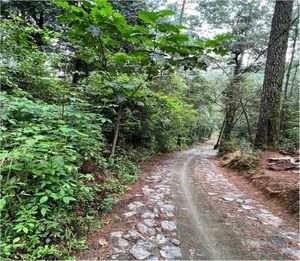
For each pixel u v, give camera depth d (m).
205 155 14.99
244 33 15.79
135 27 3.77
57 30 7.68
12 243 2.38
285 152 7.60
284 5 7.68
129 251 2.80
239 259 2.77
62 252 2.53
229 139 15.56
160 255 2.75
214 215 4.05
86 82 5.91
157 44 3.88
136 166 7.24
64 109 4.00
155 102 8.05
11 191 2.70
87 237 3.02
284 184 5.06
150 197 4.81
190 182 6.46
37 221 2.55
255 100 14.61
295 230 3.60
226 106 15.44
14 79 4.72
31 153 2.82
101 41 4.30
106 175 5.01
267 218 4.03
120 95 4.65
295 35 14.65
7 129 3.48
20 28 4.50
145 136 9.07
